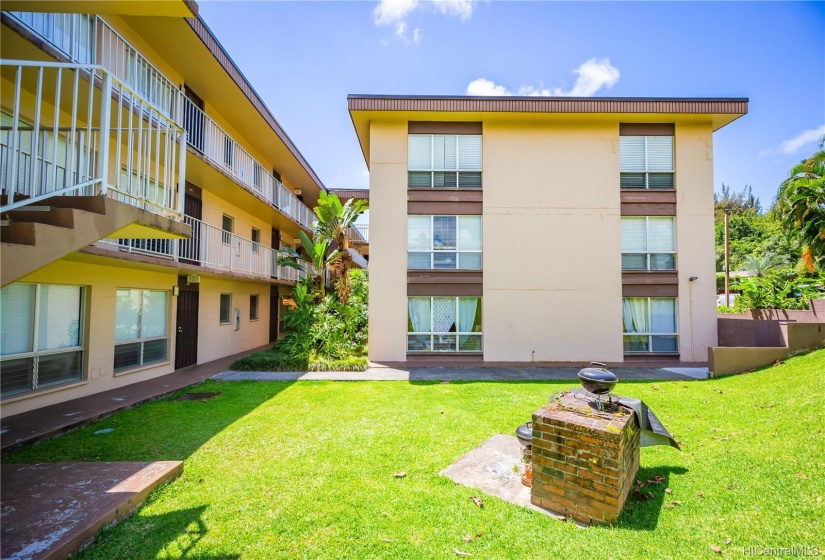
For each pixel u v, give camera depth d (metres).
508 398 7.36
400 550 2.79
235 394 7.79
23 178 5.94
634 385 8.45
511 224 12.16
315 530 3.06
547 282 12.07
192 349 11.33
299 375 9.84
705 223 12.12
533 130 12.27
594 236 12.12
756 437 4.65
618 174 12.19
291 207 17.47
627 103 11.59
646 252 12.18
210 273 10.45
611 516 3.02
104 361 7.93
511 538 2.91
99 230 3.33
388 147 12.21
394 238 12.08
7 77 5.68
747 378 8.33
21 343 6.38
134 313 9.00
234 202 13.45
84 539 2.82
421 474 4.07
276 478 3.98
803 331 9.22
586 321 12.02
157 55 9.45
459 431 5.45
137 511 3.35
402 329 11.95
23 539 2.70
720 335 12.34
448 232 12.24
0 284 2.54
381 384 8.80
